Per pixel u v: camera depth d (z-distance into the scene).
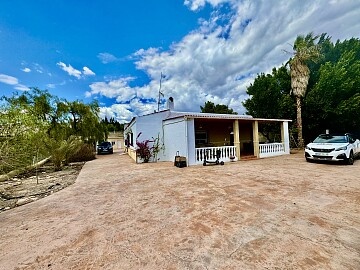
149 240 3.06
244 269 2.27
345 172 7.62
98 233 3.38
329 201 4.46
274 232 3.13
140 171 9.89
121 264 2.48
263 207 4.23
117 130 49.81
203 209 4.26
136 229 3.46
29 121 10.19
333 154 9.31
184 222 3.65
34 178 9.48
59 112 19.89
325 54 20.61
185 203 4.70
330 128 19.77
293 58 18.27
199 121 14.27
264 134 22.77
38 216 4.36
